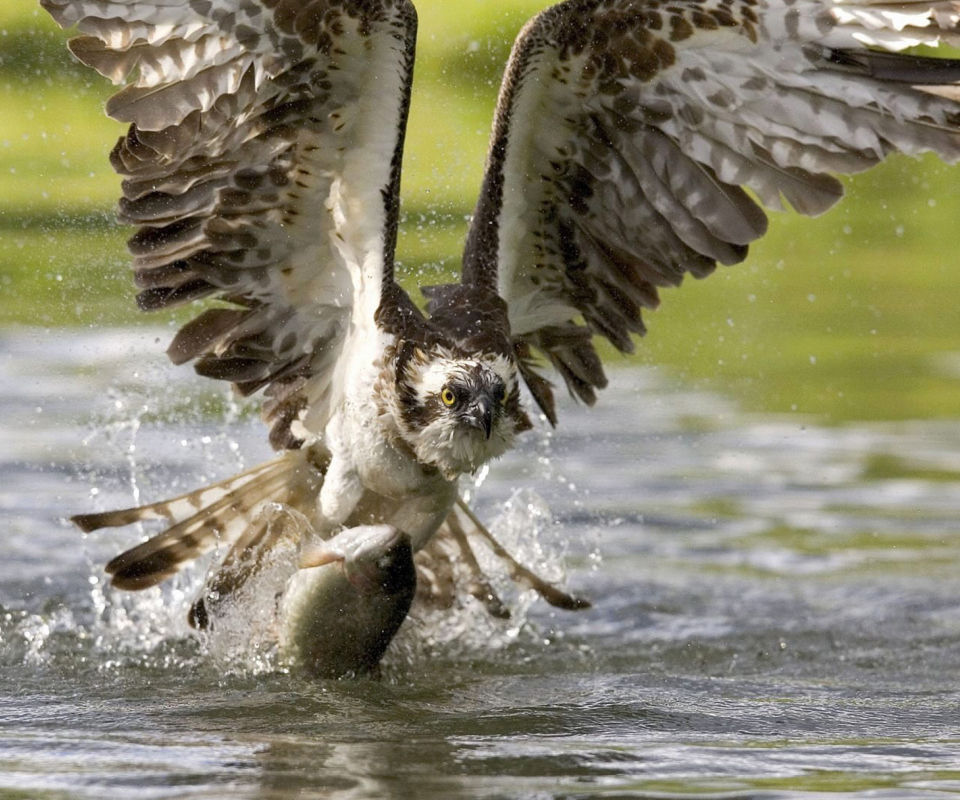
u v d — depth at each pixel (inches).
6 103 1259.8
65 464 650.2
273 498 459.2
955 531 594.6
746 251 468.1
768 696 415.5
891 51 433.1
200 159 426.6
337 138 426.6
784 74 437.7
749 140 451.5
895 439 730.8
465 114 1104.2
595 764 337.4
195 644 469.1
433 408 421.1
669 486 654.5
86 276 956.0
